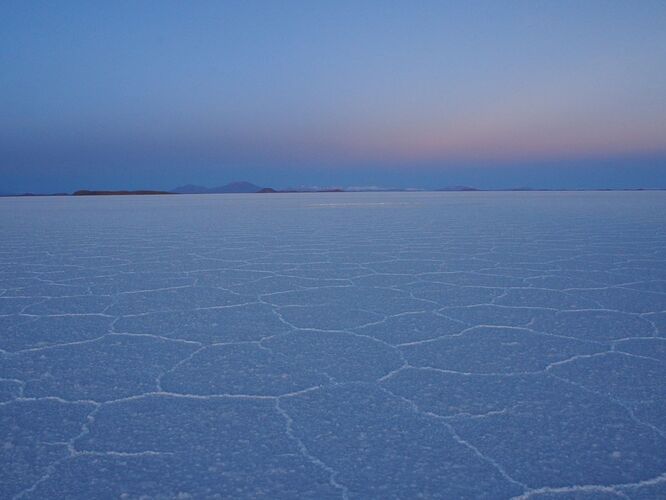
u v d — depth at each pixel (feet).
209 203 69.21
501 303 9.30
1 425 4.59
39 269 13.33
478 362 6.19
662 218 31.83
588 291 10.31
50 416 4.77
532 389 5.36
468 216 35.22
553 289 10.53
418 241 19.56
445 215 36.55
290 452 4.11
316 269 13.19
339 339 7.14
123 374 5.82
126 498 3.52
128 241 20.17
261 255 15.81
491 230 24.16
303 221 31.14
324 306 9.12
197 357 6.40
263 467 3.89
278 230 24.85
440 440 4.29
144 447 4.20
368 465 3.92
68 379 5.68
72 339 7.16
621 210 41.73
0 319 8.26
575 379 5.63
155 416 4.75
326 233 23.12
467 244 18.45
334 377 5.72
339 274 12.43
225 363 6.17
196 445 4.23
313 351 6.63
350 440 4.30
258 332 7.49
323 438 4.33
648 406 4.95
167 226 27.84
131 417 4.74
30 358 6.37
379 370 5.93
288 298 9.78
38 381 5.62
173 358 6.37
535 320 8.10
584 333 7.38
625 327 7.68
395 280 11.62
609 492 3.58
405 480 3.71
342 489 3.61
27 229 26.17
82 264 14.17
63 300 9.66
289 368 6.00
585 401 5.06
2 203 74.84
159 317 8.37
